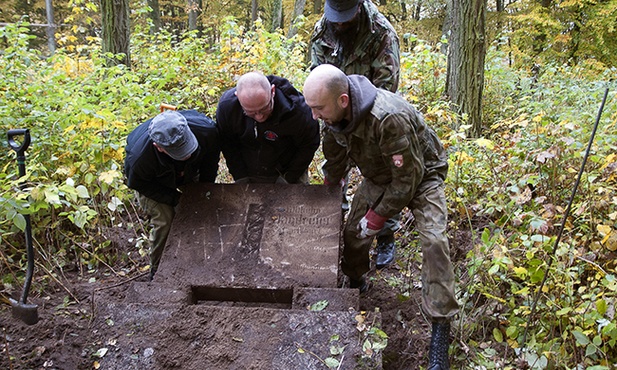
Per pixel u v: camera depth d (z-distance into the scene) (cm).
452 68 616
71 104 463
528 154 422
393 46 380
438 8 1928
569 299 298
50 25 1324
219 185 384
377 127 279
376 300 379
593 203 353
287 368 279
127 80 643
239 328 297
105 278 415
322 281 337
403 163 282
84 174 435
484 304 345
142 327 302
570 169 378
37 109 460
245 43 786
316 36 395
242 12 2558
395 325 345
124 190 444
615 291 293
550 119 423
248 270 346
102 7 710
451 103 575
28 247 344
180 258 356
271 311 302
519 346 306
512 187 362
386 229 396
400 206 299
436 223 299
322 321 294
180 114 352
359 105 278
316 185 380
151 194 361
